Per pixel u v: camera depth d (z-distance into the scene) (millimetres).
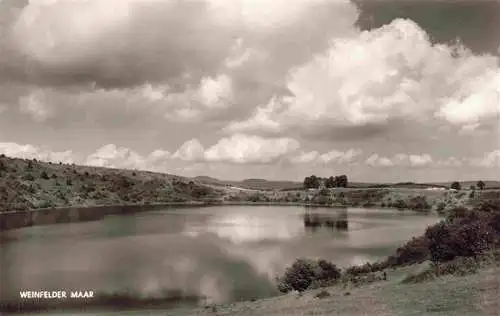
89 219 141125
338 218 143375
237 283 50562
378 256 67250
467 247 32281
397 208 191375
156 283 50969
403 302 23406
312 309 25250
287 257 68438
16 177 192000
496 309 19672
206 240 92250
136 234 103250
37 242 90125
